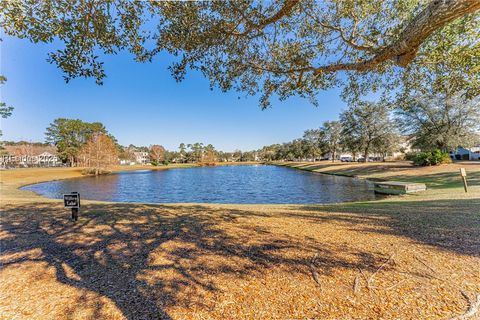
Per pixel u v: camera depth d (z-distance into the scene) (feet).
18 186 68.59
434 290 7.67
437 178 51.57
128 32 12.62
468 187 36.17
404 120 80.94
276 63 18.29
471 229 13.46
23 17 9.59
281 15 12.91
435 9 8.09
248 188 64.49
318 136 196.75
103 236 13.48
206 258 10.39
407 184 39.99
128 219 17.57
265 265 9.66
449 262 9.50
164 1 11.52
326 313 6.70
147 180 95.61
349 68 14.03
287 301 7.27
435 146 77.20
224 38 14.80
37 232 14.29
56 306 7.10
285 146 280.31
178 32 13.16
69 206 17.04
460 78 15.16
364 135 111.24
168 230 14.62
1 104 58.34
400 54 10.48
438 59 14.92
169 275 8.93
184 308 6.99
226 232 14.11
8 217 18.28
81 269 9.45
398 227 14.55
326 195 47.67
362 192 49.16
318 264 9.68
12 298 7.50
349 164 115.44
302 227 15.11
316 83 19.63
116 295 7.66
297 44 17.69
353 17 15.99
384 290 7.77
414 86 18.04
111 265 9.80
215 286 8.15
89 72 12.13
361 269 9.20
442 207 20.52
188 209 22.48
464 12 7.72
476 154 113.91
